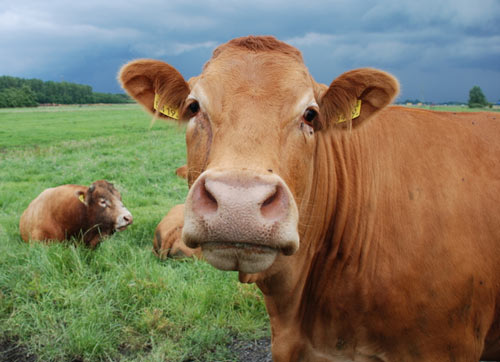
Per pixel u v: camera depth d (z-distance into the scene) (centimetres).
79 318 434
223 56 236
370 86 246
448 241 235
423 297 236
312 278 269
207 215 174
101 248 624
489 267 238
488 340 259
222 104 212
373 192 256
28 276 510
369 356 257
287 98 215
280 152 208
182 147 2306
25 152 2092
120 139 2836
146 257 598
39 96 12225
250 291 475
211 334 415
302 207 241
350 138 272
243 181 173
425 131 264
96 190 693
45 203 691
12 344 413
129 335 425
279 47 245
